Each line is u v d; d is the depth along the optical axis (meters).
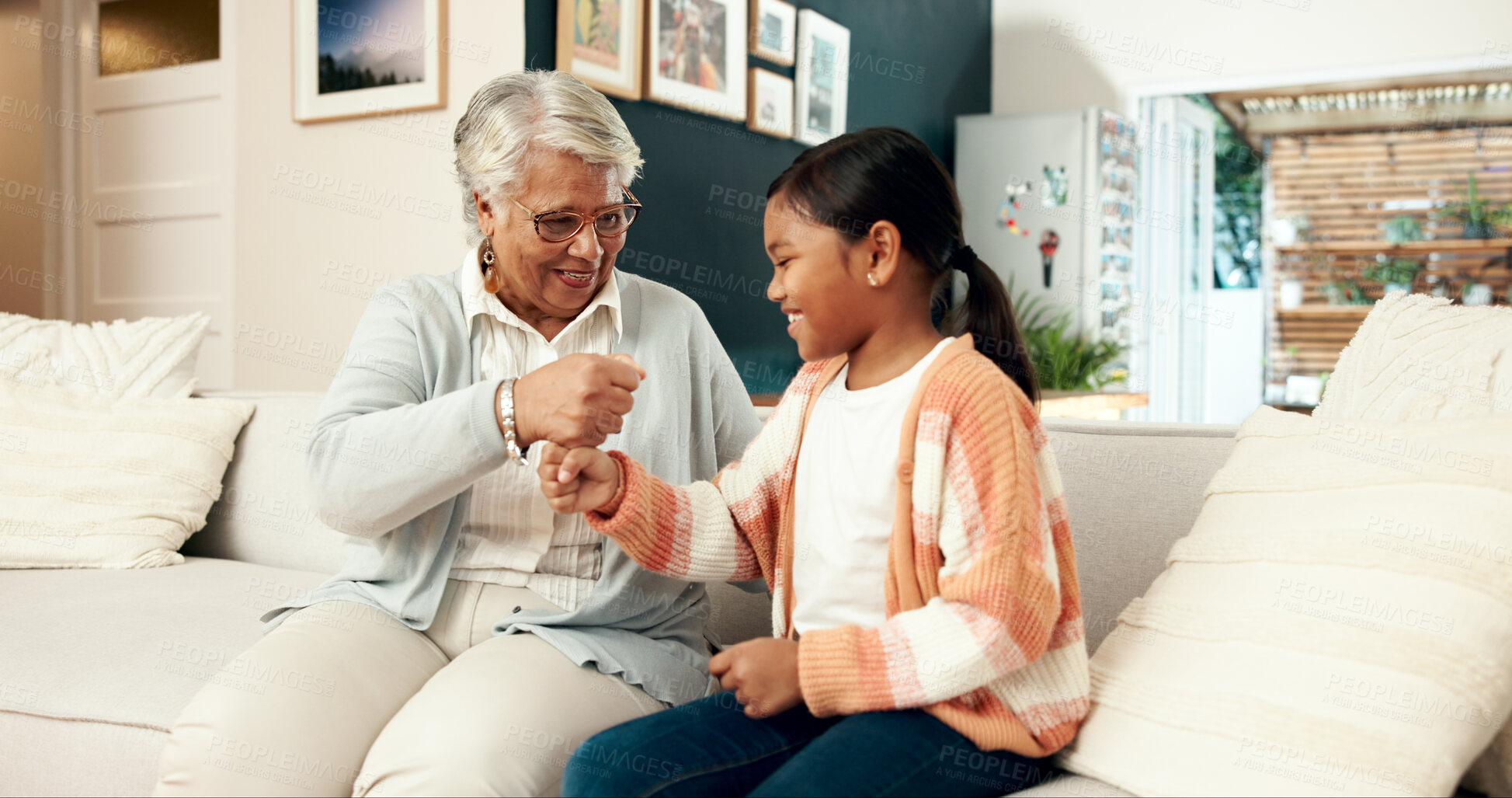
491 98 1.22
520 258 1.22
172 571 1.78
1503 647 0.83
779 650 0.94
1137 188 5.81
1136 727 0.90
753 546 1.15
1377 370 1.16
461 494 1.25
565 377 1.04
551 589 1.25
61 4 3.96
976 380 0.97
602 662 1.14
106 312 3.96
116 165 3.93
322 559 1.90
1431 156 8.33
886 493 1.00
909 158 1.02
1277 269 8.84
